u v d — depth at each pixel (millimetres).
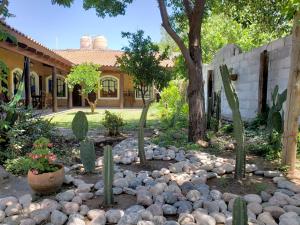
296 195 3209
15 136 4918
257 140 5613
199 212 2818
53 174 3320
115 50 22703
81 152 4121
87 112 14953
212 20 15398
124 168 4410
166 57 10023
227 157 5027
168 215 2895
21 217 2840
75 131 4133
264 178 3887
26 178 3980
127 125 9422
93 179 3912
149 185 3521
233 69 9258
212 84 11438
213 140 6172
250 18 8062
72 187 3615
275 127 4719
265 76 7160
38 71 17594
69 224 2676
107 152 3041
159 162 4738
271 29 8398
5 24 7398
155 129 8258
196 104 5980
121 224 2639
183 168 4207
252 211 2857
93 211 2869
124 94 20406
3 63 4355
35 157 3352
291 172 4023
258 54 7609
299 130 5125
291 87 4031
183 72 12281
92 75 13875
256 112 7574
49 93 18578
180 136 6551
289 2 3750
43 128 5781
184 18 8031
